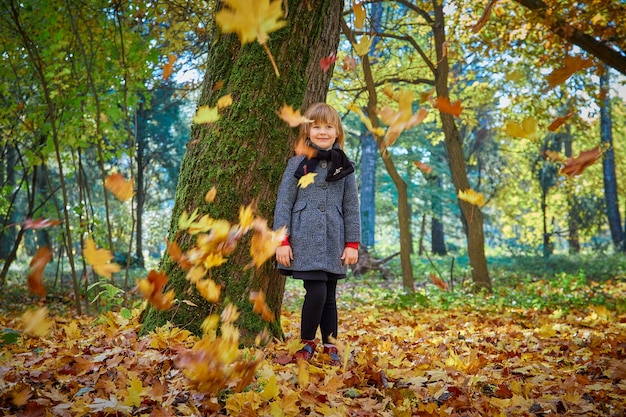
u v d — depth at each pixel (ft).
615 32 21.81
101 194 64.03
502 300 24.44
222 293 9.48
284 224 9.54
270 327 9.98
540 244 66.54
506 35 28.76
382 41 35.09
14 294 29.14
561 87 32.37
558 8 21.98
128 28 20.80
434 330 16.65
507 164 68.03
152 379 7.44
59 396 6.84
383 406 7.28
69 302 28.17
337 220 9.94
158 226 75.31
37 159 22.54
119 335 9.73
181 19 21.88
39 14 19.67
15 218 62.49
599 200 71.15
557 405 7.79
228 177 9.63
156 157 65.87
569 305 22.38
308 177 6.83
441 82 33.30
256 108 9.73
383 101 35.73
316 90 10.32
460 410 7.47
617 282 39.04
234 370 5.43
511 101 35.24
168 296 5.23
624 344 11.41
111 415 6.48
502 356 10.91
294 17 9.96
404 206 32.76
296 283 46.68
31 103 25.50
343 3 10.85
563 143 64.49
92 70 21.44
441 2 32.09
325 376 8.07
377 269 53.11
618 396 8.04
